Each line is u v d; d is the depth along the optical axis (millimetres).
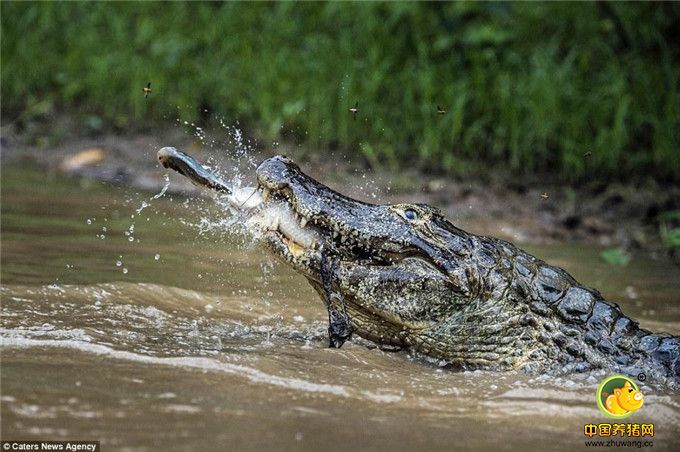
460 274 12914
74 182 25531
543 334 13062
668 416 11406
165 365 11562
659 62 29172
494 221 24391
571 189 26922
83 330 12797
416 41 30531
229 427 9734
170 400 10391
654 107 28172
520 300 13141
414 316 12914
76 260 17359
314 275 13000
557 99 28078
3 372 10867
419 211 13227
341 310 13102
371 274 12891
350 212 13031
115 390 10570
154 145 29391
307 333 14141
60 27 35094
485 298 13016
